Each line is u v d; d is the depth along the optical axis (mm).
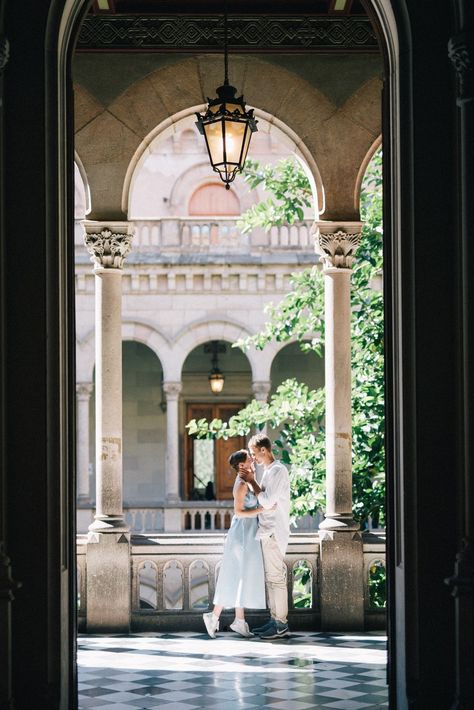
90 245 11852
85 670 9594
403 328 6809
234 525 11336
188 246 27297
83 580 11664
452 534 6672
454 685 6594
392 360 7215
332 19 11602
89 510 26188
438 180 6793
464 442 6441
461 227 6551
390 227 7328
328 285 11875
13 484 6582
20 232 6664
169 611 11828
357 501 13055
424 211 6781
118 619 11594
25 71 6699
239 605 11188
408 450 6754
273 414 14359
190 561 11891
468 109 6465
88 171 11859
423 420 6707
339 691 8672
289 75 11820
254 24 11602
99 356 11836
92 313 26719
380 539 11898
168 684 8969
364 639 11148
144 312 27312
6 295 6629
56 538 6664
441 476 6691
